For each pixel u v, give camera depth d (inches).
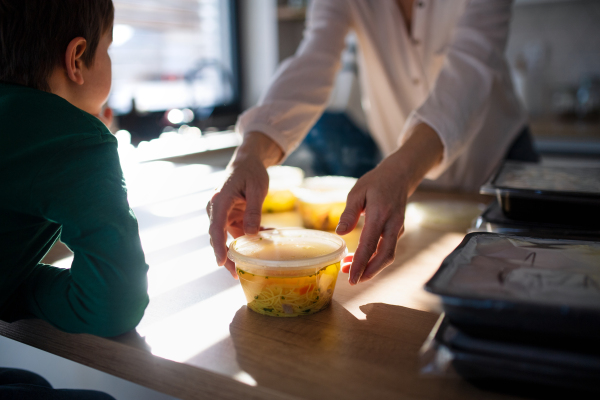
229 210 26.7
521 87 114.9
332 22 49.0
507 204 30.2
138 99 88.8
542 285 16.2
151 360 19.1
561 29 112.8
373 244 23.3
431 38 50.6
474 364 15.4
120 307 20.0
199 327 21.3
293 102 39.6
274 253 23.3
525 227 29.2
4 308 22.8
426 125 33.3
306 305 21.9
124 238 20.7
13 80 23.3
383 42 52.6
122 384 38.4
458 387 16.6
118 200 21.3
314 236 25.7
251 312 22.8
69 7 23.4
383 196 24.9
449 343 16.1
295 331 20.8
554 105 115.8
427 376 16.3
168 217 39.7
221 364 18.2
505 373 15.1
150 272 28.0
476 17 40.4
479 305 15.0
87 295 20.1
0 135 20.6
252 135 36.0
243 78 114.3
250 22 110.4
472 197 44.7
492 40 40.1
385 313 22.4
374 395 16.2
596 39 109.7
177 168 59.6
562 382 14.5
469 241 21.3
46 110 21.5
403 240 33.1
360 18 51.2
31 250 22.9
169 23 94.3
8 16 22.4
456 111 34.0
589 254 19.4
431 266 28.2
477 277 17.0
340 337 20.2
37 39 22.8
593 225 28.2
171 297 24.5
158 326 21.5
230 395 17.4
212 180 52.9
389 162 28.0
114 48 83.5
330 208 34.6
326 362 18.3
